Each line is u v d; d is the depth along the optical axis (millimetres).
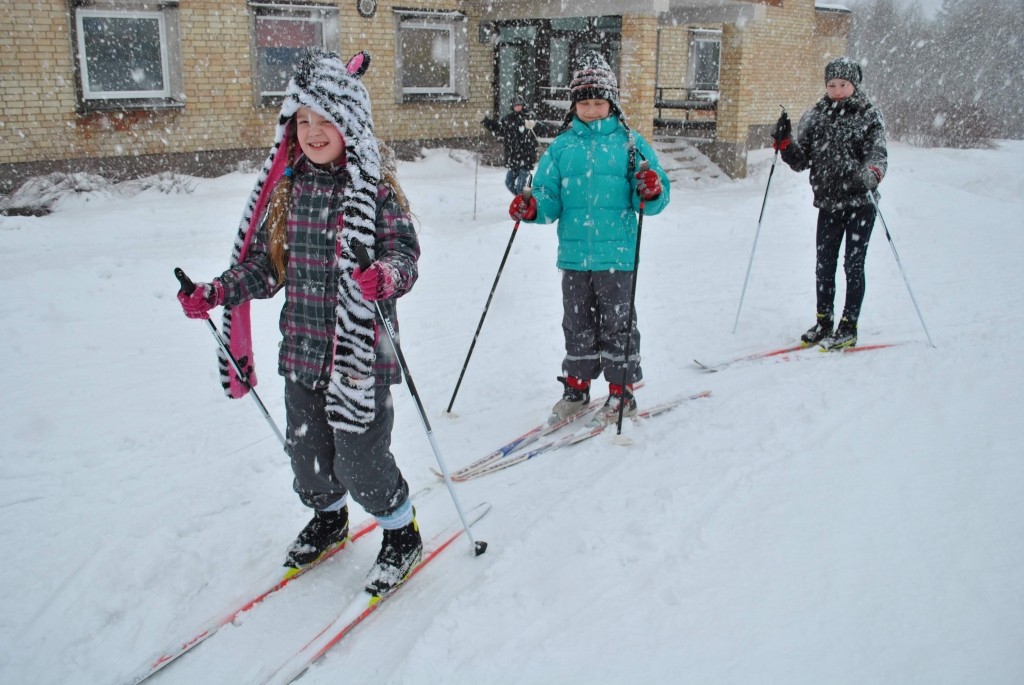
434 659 2238
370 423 2426
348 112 2268
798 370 4672
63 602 2568
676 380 4598
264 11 12297
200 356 4945
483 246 8016
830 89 4973
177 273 2266
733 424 3848
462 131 15266
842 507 3029
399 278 2207
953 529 2867
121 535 2965
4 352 4855
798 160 5160
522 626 2379
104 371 4648
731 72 14602
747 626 2352
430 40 14625
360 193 2264
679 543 2801
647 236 8797
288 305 2473
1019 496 3094
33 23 10336
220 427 3963
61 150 10898
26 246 7926
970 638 2285
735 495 3131
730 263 7715
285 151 2426
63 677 2240
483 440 3832
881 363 4723
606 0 12820
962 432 3699
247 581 2688
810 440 3639
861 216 4902
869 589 2521
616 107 3742
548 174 3816
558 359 5027
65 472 3477
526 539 2861
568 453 3645
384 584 2539
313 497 2660
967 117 20953
